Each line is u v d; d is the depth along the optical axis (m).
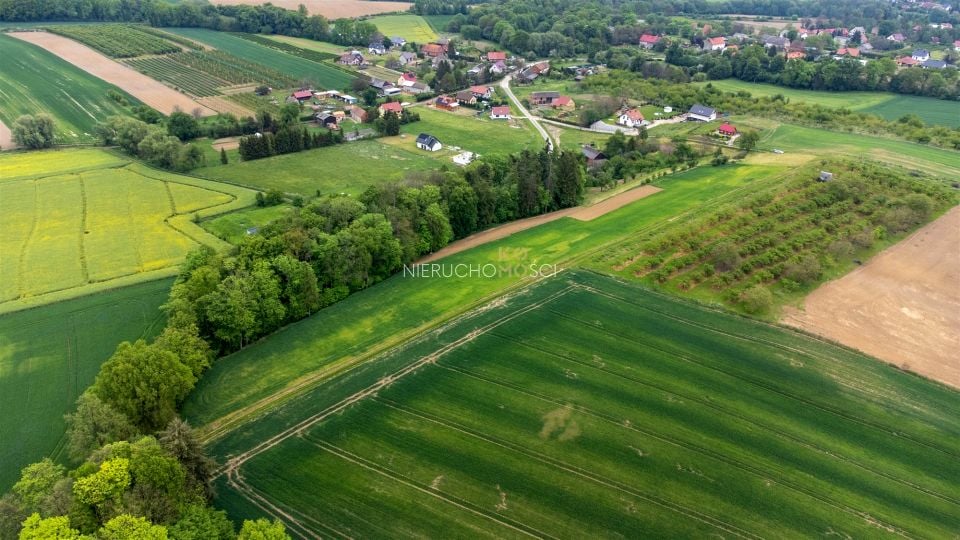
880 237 104.31
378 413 64.88
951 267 97.19
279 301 79.81
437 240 102.38
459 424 63.56
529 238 107.81
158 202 117.38
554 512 53.94
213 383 69.94
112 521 42.38
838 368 73.94
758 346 77.38
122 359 60.38
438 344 76.56
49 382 68.69
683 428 63.88
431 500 54.78
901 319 84.31
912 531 53.78
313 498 54.66
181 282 79.25
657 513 54.16
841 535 53.03
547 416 64.94
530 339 77.50
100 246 99.31
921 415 67.25
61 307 82.62
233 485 55.69
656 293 88.62
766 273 91.88
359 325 81.56
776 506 55.41
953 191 123.00
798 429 64.44
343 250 87.19
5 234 101.94
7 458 58.41
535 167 118.69
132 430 56.25
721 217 109.12
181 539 44.84
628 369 72.44
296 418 64.25
